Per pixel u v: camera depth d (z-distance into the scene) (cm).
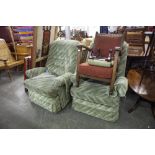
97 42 231
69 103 247
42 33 248
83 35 464
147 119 208
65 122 203
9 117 212
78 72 208
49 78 242
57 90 207
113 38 221
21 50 400
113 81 185
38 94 229
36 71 257
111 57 207
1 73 395
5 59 329
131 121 204
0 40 370
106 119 203
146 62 242
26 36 415
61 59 256
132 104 246
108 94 189
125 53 216
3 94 278
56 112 221
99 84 219
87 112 215
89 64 203
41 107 237
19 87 309
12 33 388
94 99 194
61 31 390
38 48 250
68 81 219
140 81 231
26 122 202
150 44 237
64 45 257
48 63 271
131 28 303
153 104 228
